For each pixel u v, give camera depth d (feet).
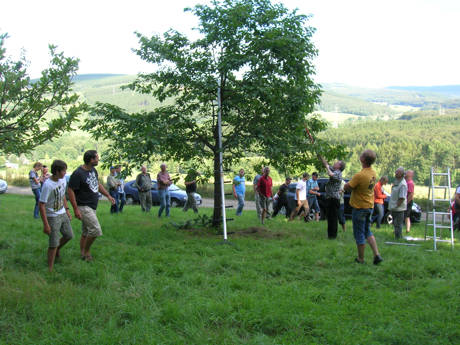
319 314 15.10
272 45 32.12
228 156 36.45
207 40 33.45
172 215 50.44
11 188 129.39
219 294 17.44
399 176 35.12
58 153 279.49
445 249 30.78
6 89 17.57
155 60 34.88
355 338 13.19
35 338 13.15
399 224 35.42
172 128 33.78
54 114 18.67
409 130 373.20
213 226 36.55
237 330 14.08
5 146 17.67
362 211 23.86
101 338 12.84
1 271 19.79
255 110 35.32
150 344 12.59
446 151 243.19
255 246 29.63
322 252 26.86
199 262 23.77
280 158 33.76
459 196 43.34
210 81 33.55
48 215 21.08
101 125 32.83
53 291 16.94
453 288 18.74
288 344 12.76
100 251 25.85
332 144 35.06
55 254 22.50
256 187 48.21
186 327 13.79
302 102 32.42
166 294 17.48
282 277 21.15
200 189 102.06
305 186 48.67
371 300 17.21
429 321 14.89
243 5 33.12
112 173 50.55
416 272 22.22
